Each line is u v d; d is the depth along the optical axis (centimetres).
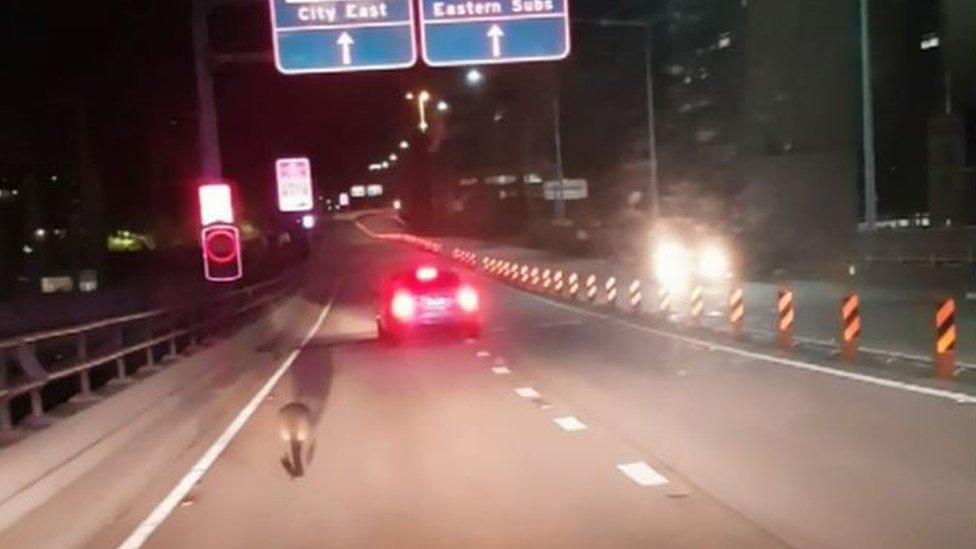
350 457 1354
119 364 1620
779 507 1004
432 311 2848
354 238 14438
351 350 2852
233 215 2536
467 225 13162
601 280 4947
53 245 8294
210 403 1839
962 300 3103
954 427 1345
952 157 5362
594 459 1272
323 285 6400
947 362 1742
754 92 6028
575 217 10175
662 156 9675
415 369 2323
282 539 968
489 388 1955
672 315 3278
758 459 1218
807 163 4850
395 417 1670
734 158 8219
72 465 1164
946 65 6266
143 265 7625
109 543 980
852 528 920
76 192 7700
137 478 1228
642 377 1978
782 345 2303
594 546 898
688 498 1058
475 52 2653
